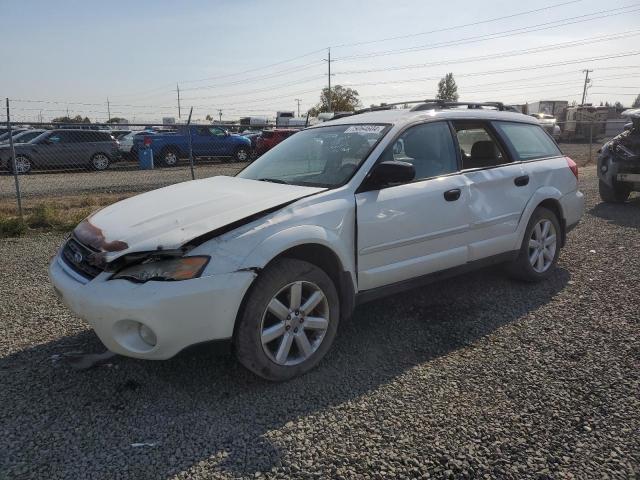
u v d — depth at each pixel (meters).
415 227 3.88
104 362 3.54
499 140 4.80
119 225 3.25
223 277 2.92
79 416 2.92
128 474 2.45
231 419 2.88
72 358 3.59
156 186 14.20
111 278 2.94
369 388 3.21
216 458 2.56
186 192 3.82
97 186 14.25
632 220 8.11
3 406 3.02
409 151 4.04
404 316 4.33
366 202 3.61
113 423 2.85
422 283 4.09
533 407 2.97
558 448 2.61
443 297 4.76
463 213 4.21
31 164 17.55
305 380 3.31
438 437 2.71
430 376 3.34
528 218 4.81
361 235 3.57
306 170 4.07
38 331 4.07
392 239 3.75
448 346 3.78
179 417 2.91
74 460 2.55
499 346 3.76
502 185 4.58
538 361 3.53
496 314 4.35
